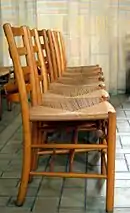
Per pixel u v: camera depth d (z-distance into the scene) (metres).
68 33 4.73
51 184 1.99
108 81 4.83
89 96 2.06
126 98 4.53
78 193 1.86
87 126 2.10
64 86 2.51
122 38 4.73
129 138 2.80
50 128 1.98
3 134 3.03
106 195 1.66
